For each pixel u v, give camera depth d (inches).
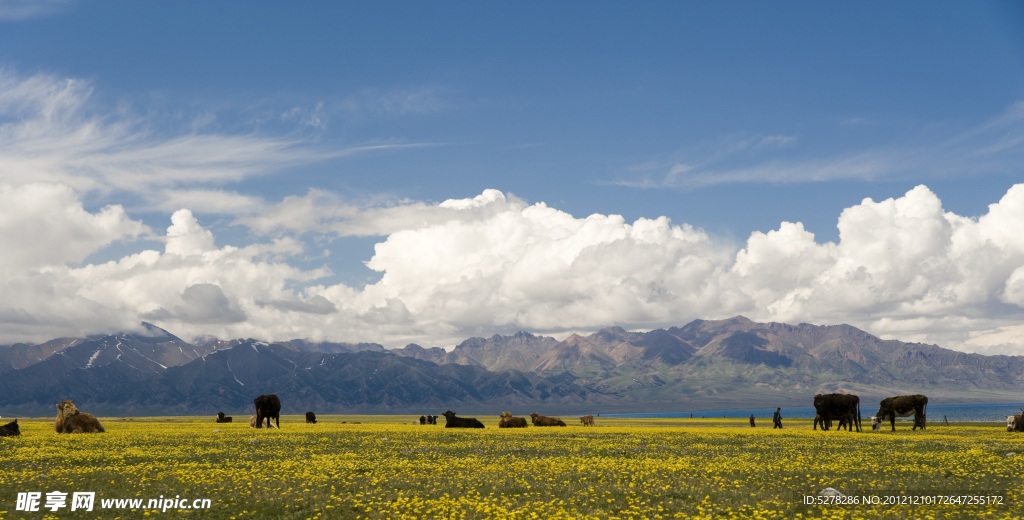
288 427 2669.8
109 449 1376.7
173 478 971.9
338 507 787.4
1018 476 994.7
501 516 725.9
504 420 2709.2
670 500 823.7
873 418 2714.1
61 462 1152.2
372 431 2225.6
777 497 845.2
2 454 1263.5
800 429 2667.3
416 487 921.5
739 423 4158.5
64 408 1953.7
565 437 1898.4
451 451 1407.5
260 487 906.7
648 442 1675.7
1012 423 2321.6
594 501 823.1
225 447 1449.3
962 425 3181.6
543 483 946.1
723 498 839.7
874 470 1075.9
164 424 3137.3
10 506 786.2
